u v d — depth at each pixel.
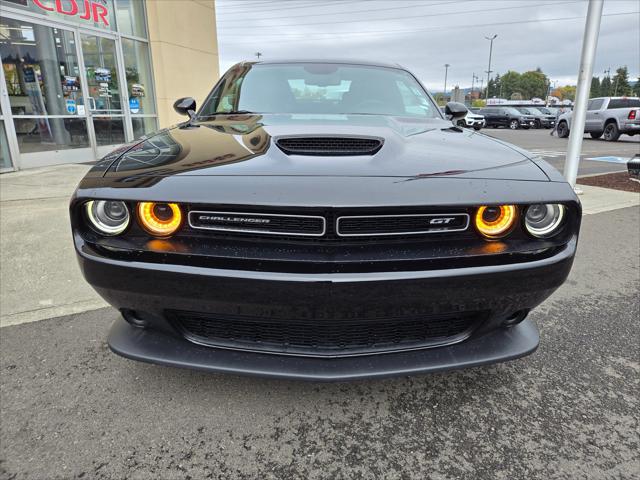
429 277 1.49
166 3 10.35
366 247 1.52
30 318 2.59
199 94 12.01
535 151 12.76
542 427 1.77
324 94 2.85
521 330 1.90
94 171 1.72
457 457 1.62
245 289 1.49
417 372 1.65
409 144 1.97
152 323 1.72
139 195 1.53
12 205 4.98
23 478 1.50
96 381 2.01
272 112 2.64
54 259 3.47
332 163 1.66
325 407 1.87
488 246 1.57
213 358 1.68
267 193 1.49
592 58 5.71
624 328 2.56
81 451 1.62
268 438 1.70
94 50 8.88
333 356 1.66
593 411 1.87
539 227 1.62
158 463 1.57
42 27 7.77
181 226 1.54
